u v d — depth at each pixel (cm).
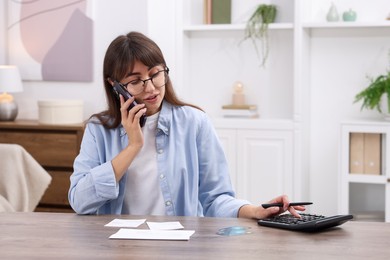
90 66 493
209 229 211
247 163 473
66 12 495
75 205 236
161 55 237
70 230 211
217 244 191
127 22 484
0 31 508
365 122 441
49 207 466
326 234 203
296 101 462
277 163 468
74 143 457
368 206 479
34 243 195
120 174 232
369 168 445
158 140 247
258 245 190
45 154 462
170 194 246
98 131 250
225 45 499
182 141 249
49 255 182
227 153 477
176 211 248
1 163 394
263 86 493
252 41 492
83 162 246
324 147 488
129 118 232
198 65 505
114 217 231
